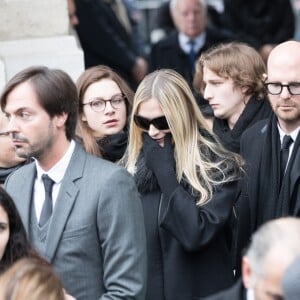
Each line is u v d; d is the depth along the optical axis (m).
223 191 19.41
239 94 23.39
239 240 20.98
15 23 27.53
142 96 19.81
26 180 18.48
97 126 22.31
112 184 17.94
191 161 19.56
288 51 20.77
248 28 40.41
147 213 19.64
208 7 40.53
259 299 13.84
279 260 13.75
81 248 17.81
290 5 40.53
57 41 27.69
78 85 22.48
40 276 14.49
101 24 33.50
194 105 19.94
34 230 18.12
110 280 17.91
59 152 18.09
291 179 20.59
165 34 43.12
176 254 19.33
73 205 17.89
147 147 19.77
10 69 27.23
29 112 17.70
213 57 23.52
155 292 19.44
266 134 21.12
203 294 19.30
